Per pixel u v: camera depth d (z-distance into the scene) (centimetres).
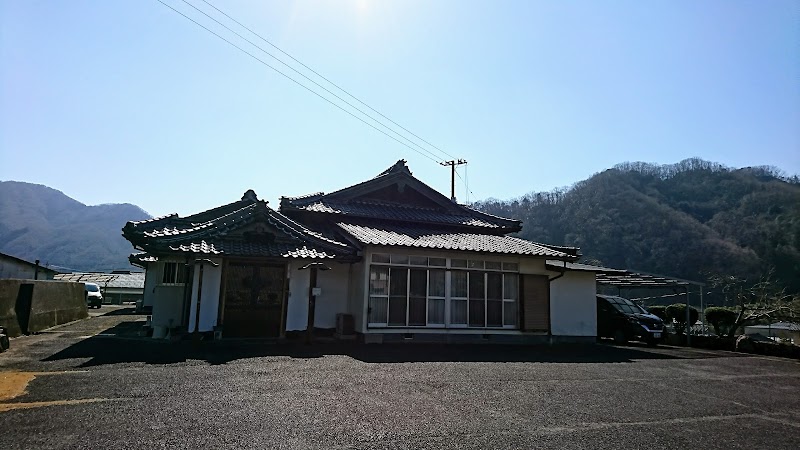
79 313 1658
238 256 1072
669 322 2050
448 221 1623
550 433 496
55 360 769
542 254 1388
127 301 3256
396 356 979
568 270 1495
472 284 1357
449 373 801
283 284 1180
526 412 573
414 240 1295
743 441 521
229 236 1146
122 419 467
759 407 697
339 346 1109
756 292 2011
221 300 1093
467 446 440
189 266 1180
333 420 493
